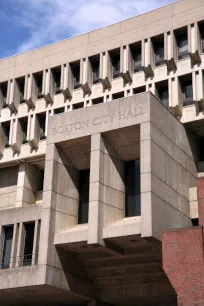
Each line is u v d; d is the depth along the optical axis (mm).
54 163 36656
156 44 43875
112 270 36406
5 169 49844
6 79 49812
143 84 42875
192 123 40656
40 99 48062
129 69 43406
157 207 32656
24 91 48688
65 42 47656
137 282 36062
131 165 37250
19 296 37500
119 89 43875
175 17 42750
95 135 35625
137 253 34375
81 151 37281
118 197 35688
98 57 45906
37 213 37250
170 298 36281
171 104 41031
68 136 36719
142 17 44250
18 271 34844
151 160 33188
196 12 41969
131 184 36656
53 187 36031
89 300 37625
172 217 34625
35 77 48812
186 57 41969
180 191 37000
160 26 43094
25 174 47688
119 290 37125
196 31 41500
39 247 34625
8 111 49438
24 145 47875
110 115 35750
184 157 39312
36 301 39219
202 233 29734
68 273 35375
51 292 35750
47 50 48469
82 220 37094
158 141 34844
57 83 47750
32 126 47375
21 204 46438
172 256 29969
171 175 36031
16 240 37438
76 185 38031
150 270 35188
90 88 45250
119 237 32812
